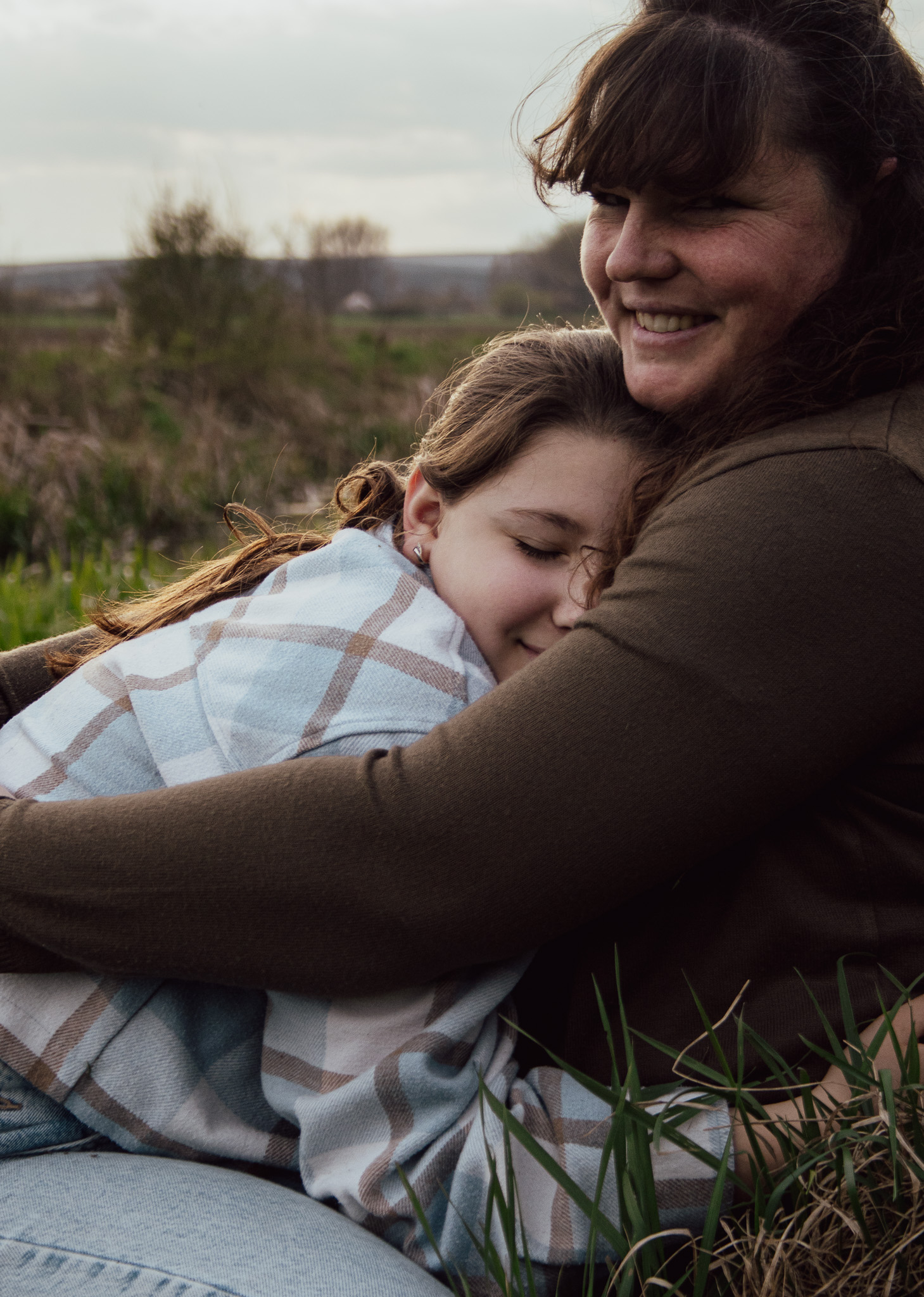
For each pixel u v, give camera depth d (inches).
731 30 44.5
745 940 46.0
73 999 48.4
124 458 286.5
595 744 40.9
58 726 54.0
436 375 534.3
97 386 435.8
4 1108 47.9
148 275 514.3
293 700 49.4
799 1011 45.4
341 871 42.1
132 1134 48.6
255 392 467.2
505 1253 43.8
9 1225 44.3
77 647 66.9
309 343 557.0
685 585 41.5
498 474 55.6
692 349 50.3
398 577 53.9
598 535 54.2
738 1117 44.1
